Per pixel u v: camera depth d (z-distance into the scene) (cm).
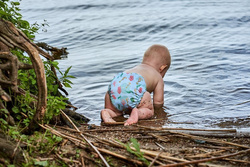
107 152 361
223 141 402
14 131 382
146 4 1506
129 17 1276
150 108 571
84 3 1566
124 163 353
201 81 693
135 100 559
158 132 434
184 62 805
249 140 418
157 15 1291
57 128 436
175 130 460
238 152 350
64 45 980
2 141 352
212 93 639
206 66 771
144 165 343
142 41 1008
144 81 580
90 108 606
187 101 616
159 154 347
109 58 851
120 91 564
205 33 1061
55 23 1229
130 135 431
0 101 396
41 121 412
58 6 1529
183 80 703
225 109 577
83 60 840
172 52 885
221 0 1541
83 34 1081
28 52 396
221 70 744
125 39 1030
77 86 696
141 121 539
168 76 728
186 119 545
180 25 1155
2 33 389
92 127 469
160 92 614
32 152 363
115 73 759
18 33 397
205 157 362
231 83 677
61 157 357
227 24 1152
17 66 390
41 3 1617
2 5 466
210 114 560
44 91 402
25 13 1412
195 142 409
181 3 1500
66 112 519
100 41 1017
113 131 444
